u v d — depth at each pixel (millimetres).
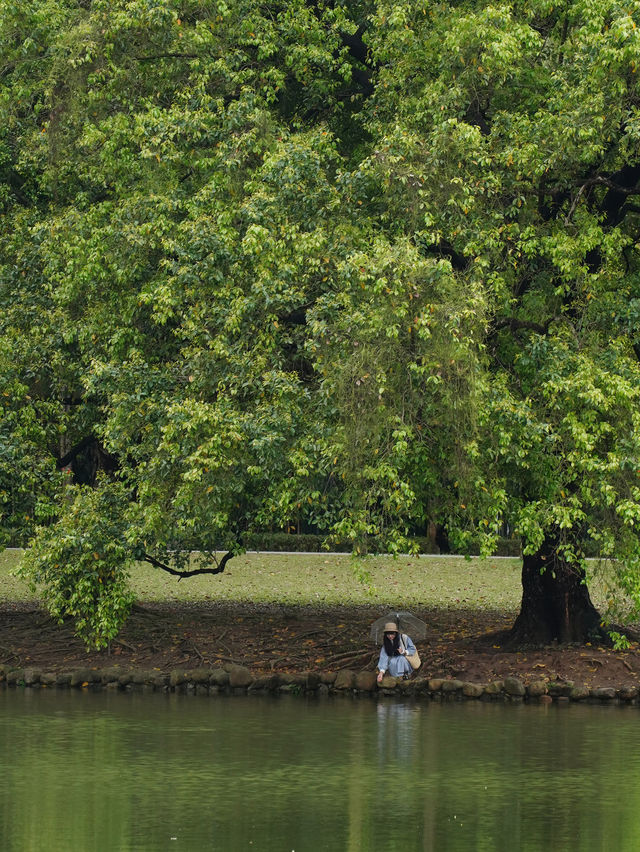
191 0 46531
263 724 38688
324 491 42656
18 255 52375
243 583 83688
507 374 42281
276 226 42656
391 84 45219
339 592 78812
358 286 39469
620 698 44250
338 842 23719
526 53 43219
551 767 31625
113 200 51094
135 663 51406
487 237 40906
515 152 41125
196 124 44625
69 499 50688
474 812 26438
